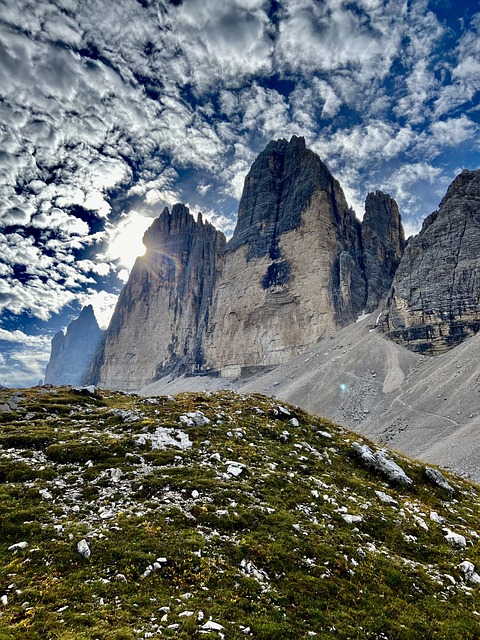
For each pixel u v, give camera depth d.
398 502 25.47
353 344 198.50
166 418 33.88
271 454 29.00
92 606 12.34
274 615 13.33
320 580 15.74
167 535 16.80
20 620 11.35
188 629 11.78
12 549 15.01
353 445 33.25
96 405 46.38
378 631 13.70
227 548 16.67
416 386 134.75
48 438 27.98
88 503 19.39
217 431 31.64
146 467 23.94
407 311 183.25
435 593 16.61
